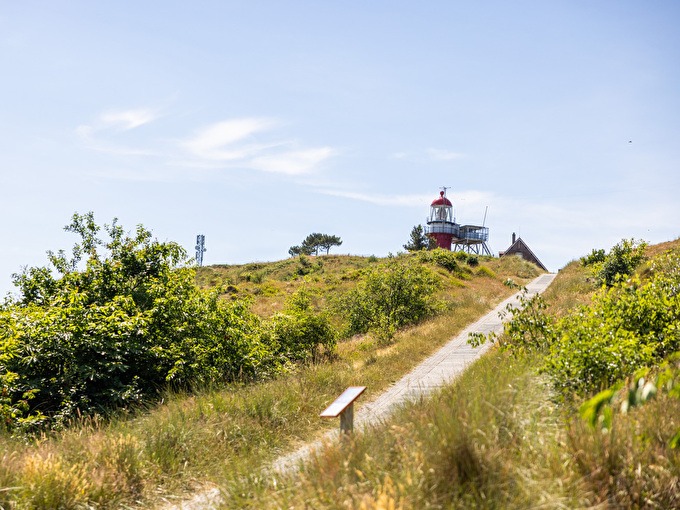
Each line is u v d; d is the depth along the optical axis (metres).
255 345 15.85
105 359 12.02
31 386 10.98
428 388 12.22
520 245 84.75
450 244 78.06
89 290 14.59
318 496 4.94
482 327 22.16
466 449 4.87
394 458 5.53
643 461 4.86
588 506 4.39
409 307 24.59
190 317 14.77
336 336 19.59
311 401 10.75
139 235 15.95
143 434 8.38
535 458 5.02
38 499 6.04
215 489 7.11
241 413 9.57
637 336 8.53
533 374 7.86
